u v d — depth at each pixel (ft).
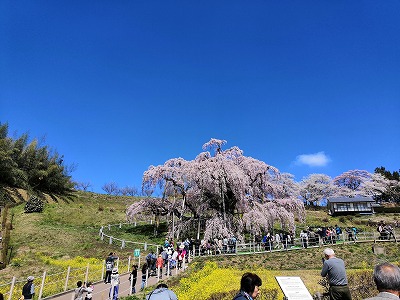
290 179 183.83
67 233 111.55
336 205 188.44
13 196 134.21
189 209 114.62
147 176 107.55
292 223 101.14
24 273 66.64
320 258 77.10
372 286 34.53
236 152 112.88
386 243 88.74
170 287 50.67
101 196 188.85
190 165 103.76
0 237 85.30
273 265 72.64
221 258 78.33
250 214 94.63
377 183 232.32
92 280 59.82
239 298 12.26
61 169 161.07
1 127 146.72
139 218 131.23
